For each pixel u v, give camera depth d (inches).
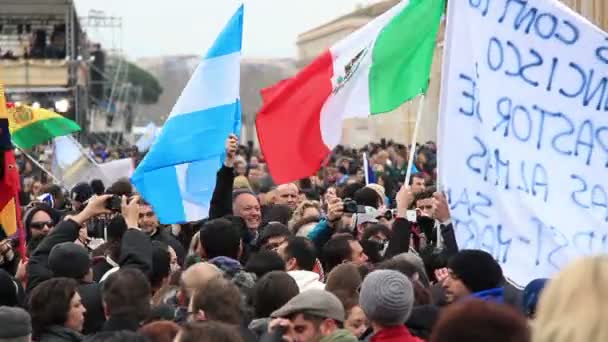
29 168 1806.1
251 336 437.1
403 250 593.3
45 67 3905.0
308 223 732.0
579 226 537.6
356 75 666.8
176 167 726.5
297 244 568.4
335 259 596.7
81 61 3927.2
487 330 266.1
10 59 3939.5
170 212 727.1
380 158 1633.9
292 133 674.8
